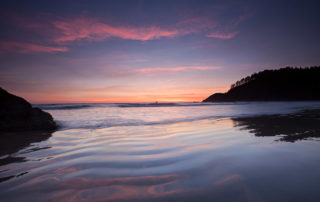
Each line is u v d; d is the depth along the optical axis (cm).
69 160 238
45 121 529
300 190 144
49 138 388
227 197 138
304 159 223
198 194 143
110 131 471
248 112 1003
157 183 165
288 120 618
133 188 156
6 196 144
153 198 139
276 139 340
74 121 682
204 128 495
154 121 680
